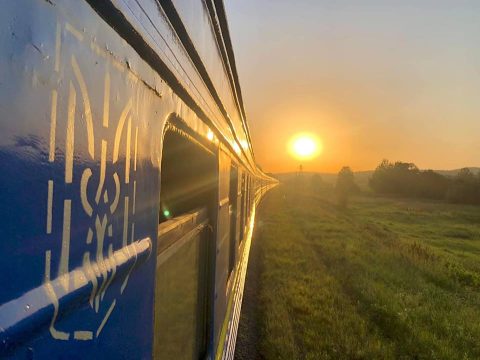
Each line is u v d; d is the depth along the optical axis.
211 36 2.08
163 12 1.17
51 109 0.63
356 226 24.77
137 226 1.01
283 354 5.97
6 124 0.54
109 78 0.83
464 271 13.67
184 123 1.59
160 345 1.50
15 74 0.56
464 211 49.25
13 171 0.55
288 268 11.77
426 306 9.08
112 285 0.85
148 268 1.11
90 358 0.75
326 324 7.50
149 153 1.11
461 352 6.73
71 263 0.69
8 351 0.53
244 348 6.23
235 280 5.28
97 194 0.78
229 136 3.45
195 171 2.37
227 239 3.73
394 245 18.02
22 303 0.56
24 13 0.57
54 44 0.64
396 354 6.52
